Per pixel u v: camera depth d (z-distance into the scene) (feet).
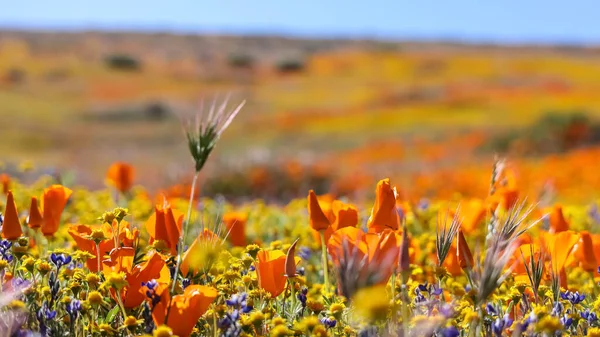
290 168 56.54
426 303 8.52
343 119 157.69
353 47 366.43
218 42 362.74
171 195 21.93
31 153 120.78
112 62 277.03
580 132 91.97
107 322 8.41
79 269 9.57
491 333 8.24
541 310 8.39
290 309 9.43
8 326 7.39
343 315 8.95
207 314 8.50
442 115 154.71
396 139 126.41
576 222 20.06
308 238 16.20
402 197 19.31
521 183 37.40
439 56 322.34
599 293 11.12
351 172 62.95
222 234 12.90
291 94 225.35
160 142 138.82
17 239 10.11
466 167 68.28
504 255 7.27
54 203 10.53
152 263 8.45
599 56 337.72
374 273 6.85
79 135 144.46
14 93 199.00
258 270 9.05
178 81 255.91
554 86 209.87
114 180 20.18
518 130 96.68
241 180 54.34
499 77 262.06
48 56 286.46
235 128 153.89
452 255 10.25
